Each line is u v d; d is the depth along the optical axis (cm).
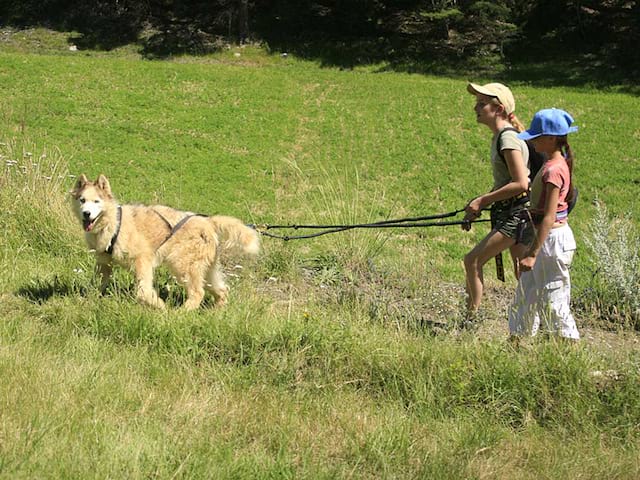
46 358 592
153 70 2509
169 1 3456
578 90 2512
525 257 626
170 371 601
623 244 791
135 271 689
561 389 592
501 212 659
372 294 741
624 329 747
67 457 505
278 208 1280
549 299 640
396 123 2038
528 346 623
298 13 3328
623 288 770
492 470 536
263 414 564
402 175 1605
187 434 539
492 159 664
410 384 602
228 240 713
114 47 3131
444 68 2870
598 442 564
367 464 536
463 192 1499
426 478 527
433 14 2931
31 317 657
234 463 518
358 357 617
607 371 605
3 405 539
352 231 881
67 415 537
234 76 2539
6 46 3061
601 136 1895
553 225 629
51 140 1622
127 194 1259
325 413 574
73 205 689
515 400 591
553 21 3120
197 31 3250
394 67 2917
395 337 638
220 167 1568
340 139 1875
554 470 539
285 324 638
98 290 684
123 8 3397
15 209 816
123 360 605
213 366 613
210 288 714
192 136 1816
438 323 699
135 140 1717
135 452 514
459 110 2189
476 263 670
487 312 727
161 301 688
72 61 2545
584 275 909
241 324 641
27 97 2009
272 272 810
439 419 583
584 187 1530
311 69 2900
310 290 782
